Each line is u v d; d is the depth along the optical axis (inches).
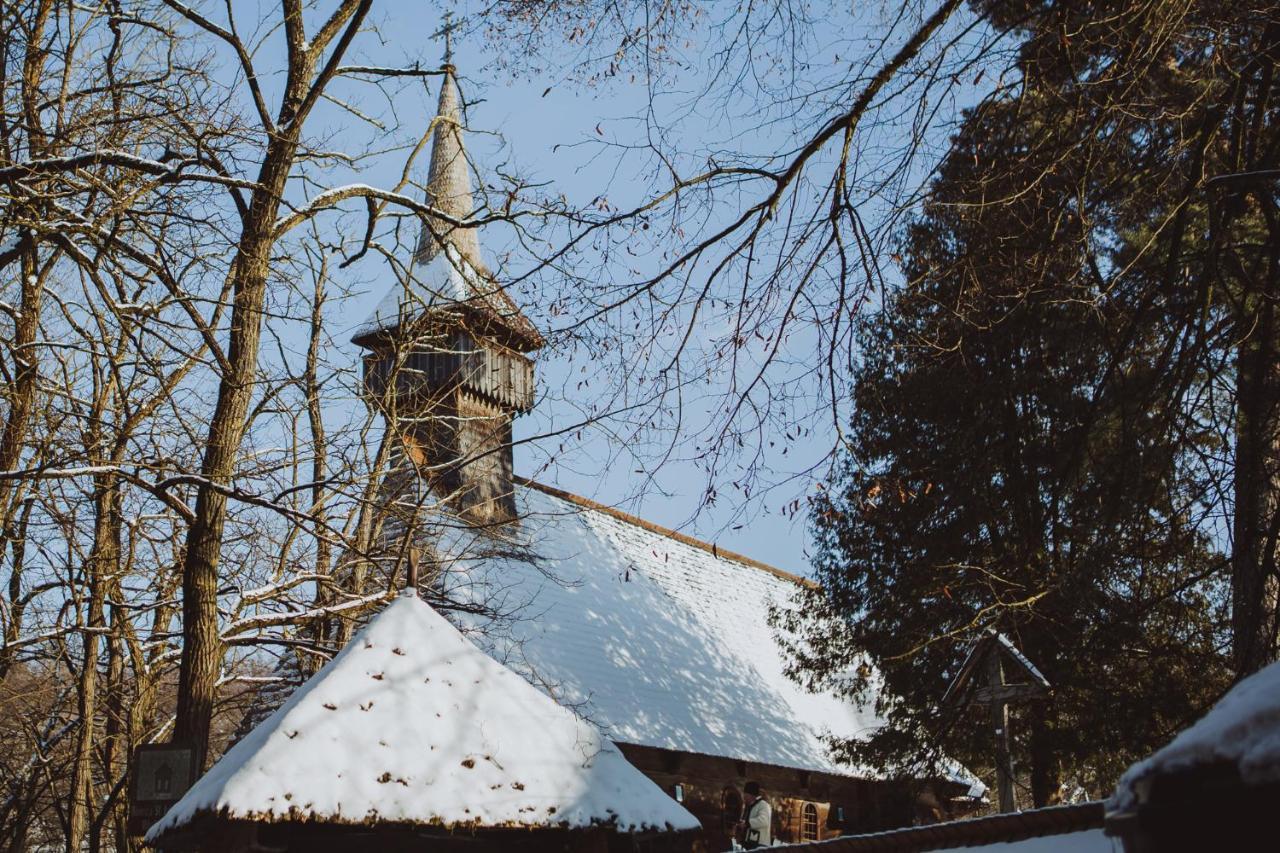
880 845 287.0
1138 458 492.1
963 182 419.5
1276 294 451.2
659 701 1070.4
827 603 960.3
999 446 597.9
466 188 1165.7
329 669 352.2
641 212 402.6
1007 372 542.3
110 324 635.5
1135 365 527.8
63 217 526.3
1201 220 522.3
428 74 639.8
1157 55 401.1
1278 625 464.1
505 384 1115.3
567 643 1055.0
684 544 1449.3
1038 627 658.2
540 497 1235.9
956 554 815.1
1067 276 454.0
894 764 924.6
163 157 535.8
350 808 313.9
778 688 1269.7
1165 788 84.7
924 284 443.8
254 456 684.1
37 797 842.2
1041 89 414.6
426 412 808.3
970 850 269.3
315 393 694.5
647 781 362.6
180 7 540.7
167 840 335.6
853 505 853.2
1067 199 432.5
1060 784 859.4
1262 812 80.3
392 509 711.1
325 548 721.0
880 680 1139.3
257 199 544.4
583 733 365.4
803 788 1169.4
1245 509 466.9
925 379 709.3
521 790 335.0
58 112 592.4
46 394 661.3
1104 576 526.9
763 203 389.7
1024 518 634.8
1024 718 822.5
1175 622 647.1
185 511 513.7
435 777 328.8
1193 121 442.6
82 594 713.6
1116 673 717.3
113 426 634.2
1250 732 81.0
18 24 596.7
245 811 304.8
